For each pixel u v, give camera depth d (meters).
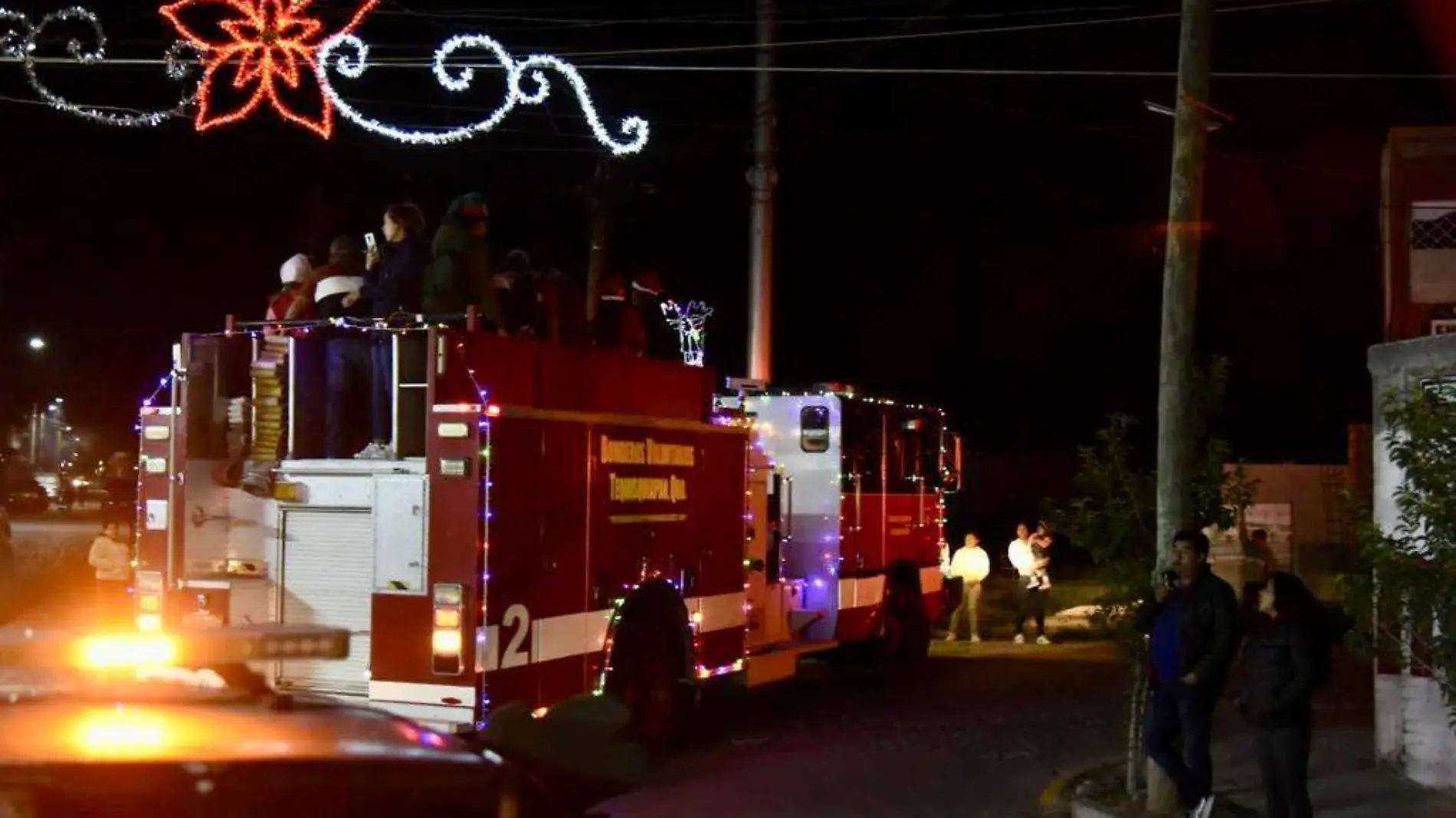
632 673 11.12
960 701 14.76
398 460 9.87
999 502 36.47
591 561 10.59
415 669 9.51
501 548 9.62
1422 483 7.96
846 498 15.61
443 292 10.59
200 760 3.12
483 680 9.44
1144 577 10.12
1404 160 17.58
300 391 10.58
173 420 10.55
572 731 4.88
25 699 3.54
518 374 9.97
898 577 16.86
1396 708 10.83
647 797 10.31
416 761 3.34
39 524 50.25
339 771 3.24
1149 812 9.45
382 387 10.24
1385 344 10.67
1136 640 10.02
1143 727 10.02
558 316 11.42
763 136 18.45
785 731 13.03
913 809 10.05
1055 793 10.34
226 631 3.90
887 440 16.61
